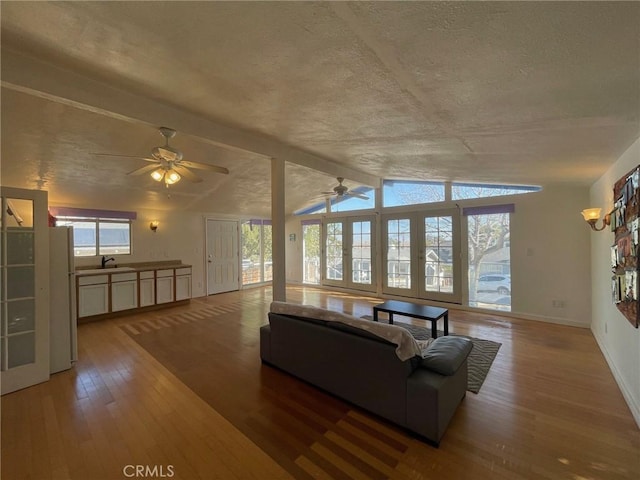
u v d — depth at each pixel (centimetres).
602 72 124
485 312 486
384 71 155
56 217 466
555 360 302
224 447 183
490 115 190
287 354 277
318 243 755
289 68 166
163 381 268
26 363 261
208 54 158
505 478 157
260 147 341
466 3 96
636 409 206
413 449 180
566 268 420
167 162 287
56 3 128
